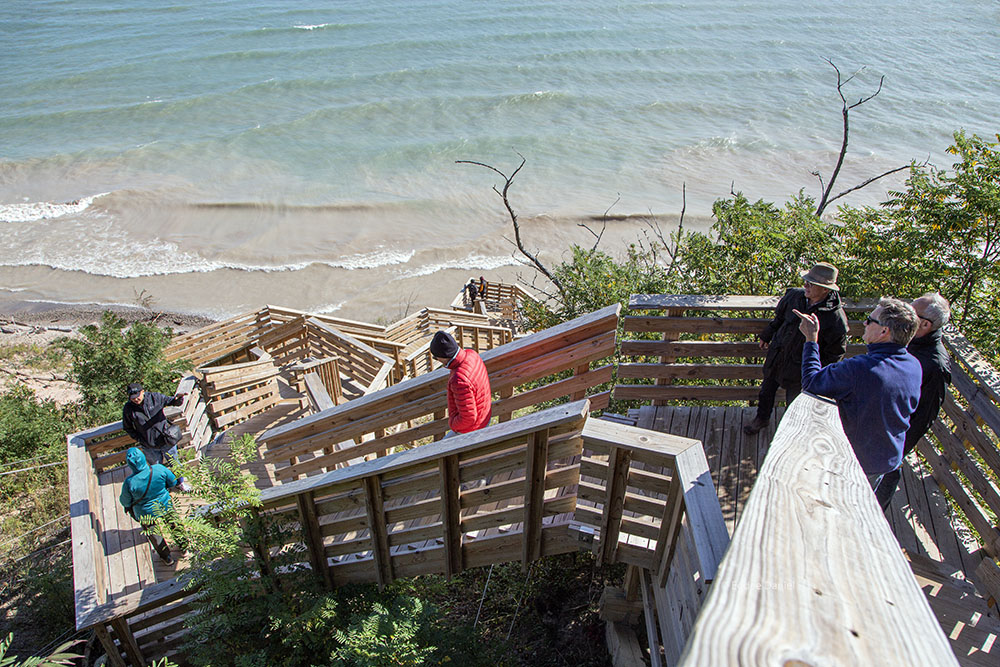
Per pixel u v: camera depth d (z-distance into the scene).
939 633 0.97
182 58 71.12
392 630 4.24
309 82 60.72
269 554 5.14
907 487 4.96
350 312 26.67
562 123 50.03
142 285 28.84
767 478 1.51
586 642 5.42
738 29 82.88
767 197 37.59
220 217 35.78
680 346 5.79
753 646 0.92
